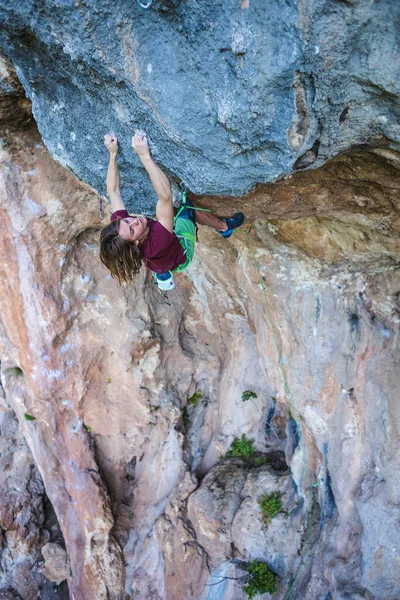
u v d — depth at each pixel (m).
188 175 4.23
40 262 9.05
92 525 11.57
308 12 2.92
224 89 3.51
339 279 7.32
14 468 14.34
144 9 3.40
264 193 4.82
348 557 8.62
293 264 7.36
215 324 10.92
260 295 8.20
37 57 4.17
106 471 11.81
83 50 3.78
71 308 9.73
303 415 8.95
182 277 10.20
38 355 10.08
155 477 11.85
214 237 8.13
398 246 6.07
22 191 8.09
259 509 10.57
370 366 7.82
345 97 3.25
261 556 10.43
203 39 3.37
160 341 10.49
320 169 4.26
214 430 12.10
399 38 2.90
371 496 8.21
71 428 11.20
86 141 4.67
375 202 4.92
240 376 11.38
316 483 9.69
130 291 9.90
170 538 11.36
